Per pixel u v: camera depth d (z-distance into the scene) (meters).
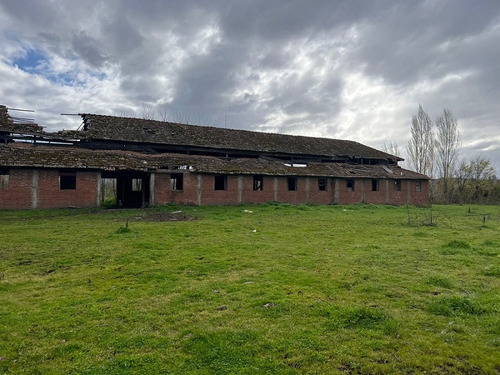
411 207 37.34
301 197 33.75
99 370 4.31
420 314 6.09
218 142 34.47
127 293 7.24
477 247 12.26
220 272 8.90
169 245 12.20
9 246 11.81
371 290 7.41
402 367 4.44
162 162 27.72
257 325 5.60
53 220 18.59
